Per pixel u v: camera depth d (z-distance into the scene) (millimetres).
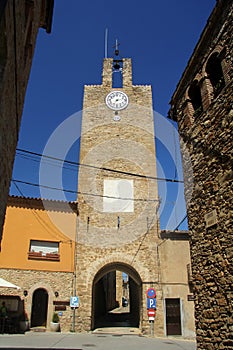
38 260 16750
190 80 8555
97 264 17703
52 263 16938
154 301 16797
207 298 6516
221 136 6711
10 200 17422
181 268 17656
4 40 3574
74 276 17094
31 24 5840
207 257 6699
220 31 7195
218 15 7266
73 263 17344
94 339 13148
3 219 5113
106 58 25094
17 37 4320
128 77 24234
